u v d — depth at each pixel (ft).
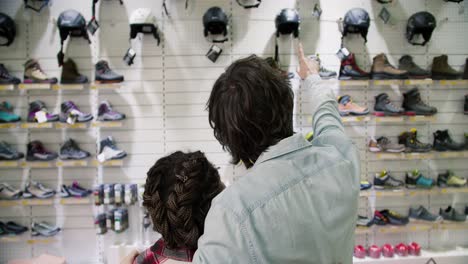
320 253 2.50
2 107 11.38
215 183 3.67
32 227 11.60
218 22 11.21
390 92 12.57
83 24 11.16
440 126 12.76
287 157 2.79
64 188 11.46
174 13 12.10
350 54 11.71
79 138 12.03
